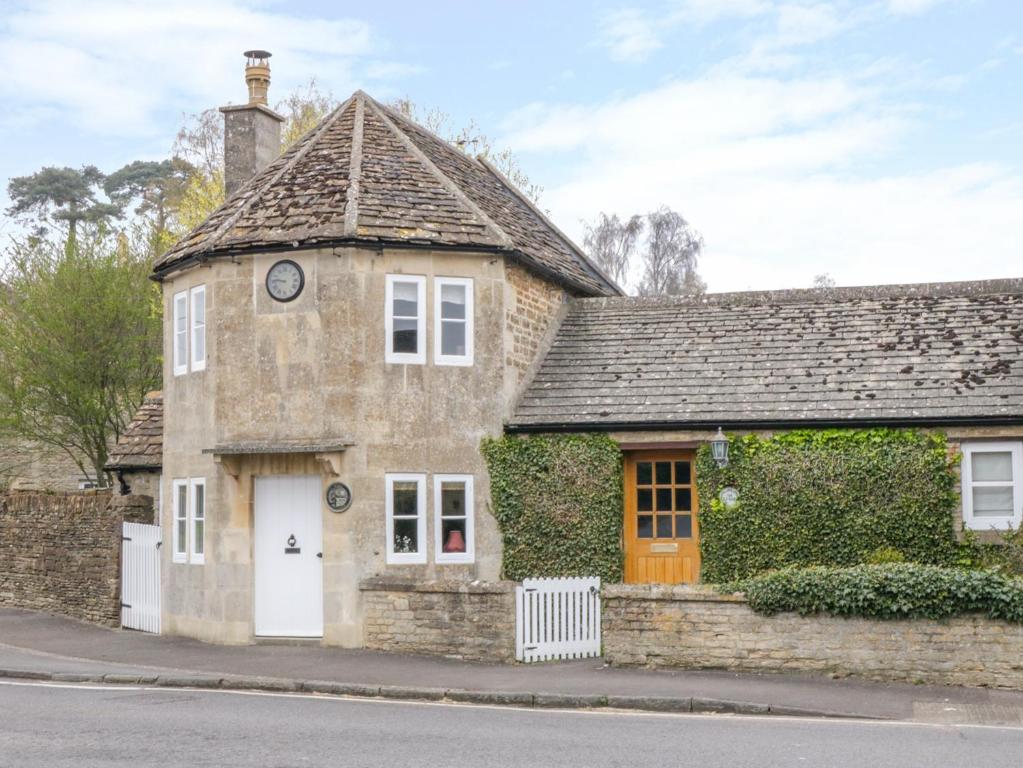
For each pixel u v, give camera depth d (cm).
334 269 1833
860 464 1791
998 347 1894
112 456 2270
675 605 1511
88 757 987
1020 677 1368
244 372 1861
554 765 962
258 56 2402
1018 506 1758
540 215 2555
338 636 1781
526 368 2025
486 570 1873
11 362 3038
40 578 2328
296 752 1010
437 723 1176
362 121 2164
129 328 3105
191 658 1691
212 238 1886
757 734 1120
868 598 1416
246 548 1844
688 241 5528
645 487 1945
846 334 2008
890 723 1197
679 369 1994
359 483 1802
